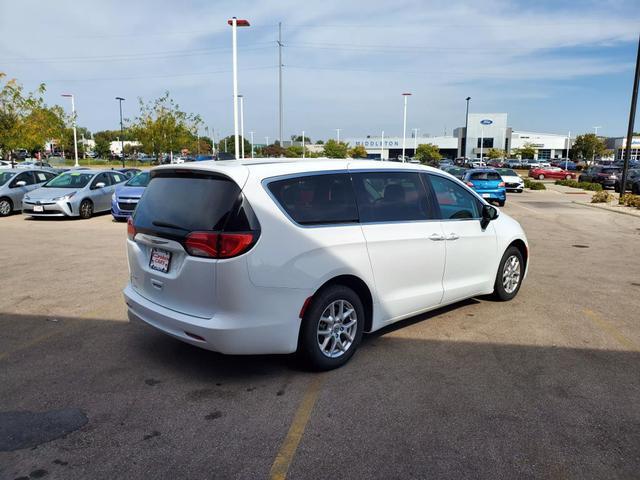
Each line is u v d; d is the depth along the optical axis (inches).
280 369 171.6
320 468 118.1
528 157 3683.6
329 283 167.2
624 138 3560.5
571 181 1402.6
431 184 206.2
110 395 152.6
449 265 209.2
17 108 977.5
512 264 251.8
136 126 1557.6
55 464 119.1
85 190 605.3
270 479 114.2
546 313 236.2
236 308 147.2
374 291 179.0
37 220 585.9
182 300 155.7
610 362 180.2
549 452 125.3
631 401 151.4
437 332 208.7
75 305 243.6
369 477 115.0
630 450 126.6
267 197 152.8
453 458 122.3
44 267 328.5
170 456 122.5
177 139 1555.1
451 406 147.3
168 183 168.9
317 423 137.6
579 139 3484.3
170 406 146.3
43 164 1592.0
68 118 1695.4
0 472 115.9
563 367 175.5
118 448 125.6
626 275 321.7
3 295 261.0
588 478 115.6
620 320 227.6
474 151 3693.4
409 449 125.9
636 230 550.3
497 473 116.9
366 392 155.6
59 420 138.1
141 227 168.9
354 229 171.3
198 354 184.2
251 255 146.6
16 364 174.6
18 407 145.2
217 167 156.0
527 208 788.6
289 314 155.3
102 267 328.8
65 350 187.3
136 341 196.7
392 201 188.5
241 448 126.0
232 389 156.9
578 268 342.3
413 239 189.9
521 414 143.2
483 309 240.5
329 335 168.1
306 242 157.3
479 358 182.5
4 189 622.5
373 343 195.8
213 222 148.4
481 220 227.3
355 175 179.0
